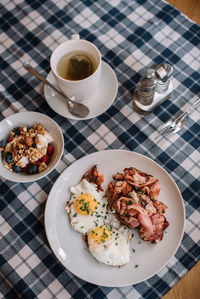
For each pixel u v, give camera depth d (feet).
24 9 2.35
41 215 1.91
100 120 2.05
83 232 1.77
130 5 2.29
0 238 1.89
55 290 1.79
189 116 2.00
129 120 2.04
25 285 1.80
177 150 1.96
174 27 2.20
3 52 2.28
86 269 1.71
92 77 1.79
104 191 1.86
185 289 1.73
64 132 2.05
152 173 1.84
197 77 2.08
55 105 2.02
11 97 2.16
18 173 1.87
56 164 1.81
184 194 1.89
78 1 2.34
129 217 1.71
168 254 1.70
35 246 1.86
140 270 1.69
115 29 2.25
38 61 2.23
